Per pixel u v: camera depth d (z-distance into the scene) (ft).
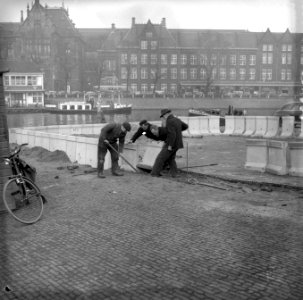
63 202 25.31
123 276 14.76
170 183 30.53
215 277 14.48
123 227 20.45
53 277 14.78
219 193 27.35
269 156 34.30
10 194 22.97
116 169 33.91
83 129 63.57
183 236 18.94
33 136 51.37
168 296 13.16
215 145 54.39
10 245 17.99
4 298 13.21
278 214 22.07
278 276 14.35
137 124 68.54
